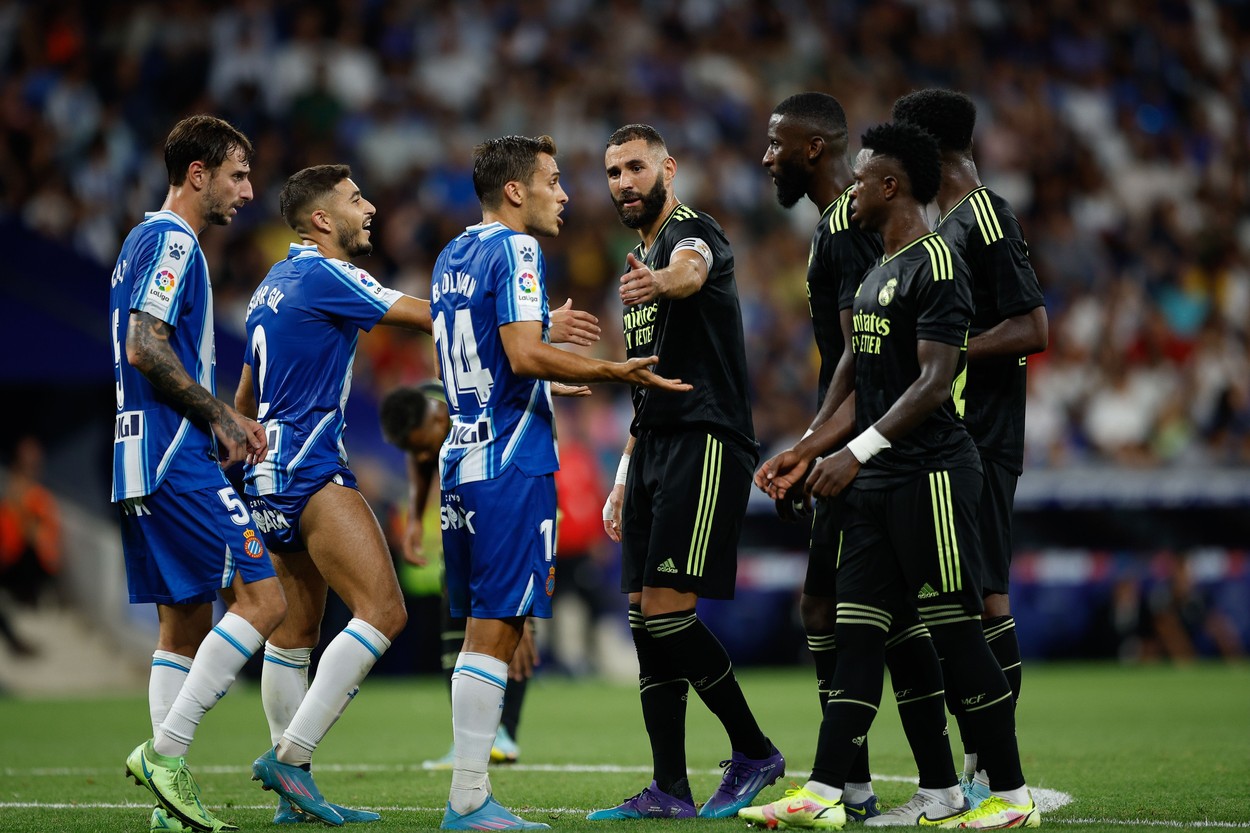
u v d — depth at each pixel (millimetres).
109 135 64688
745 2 85062
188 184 18766
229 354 45031
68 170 62906
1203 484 54062
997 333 19422
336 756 28125
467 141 71438
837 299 19234
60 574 48344
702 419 18625
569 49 78312
